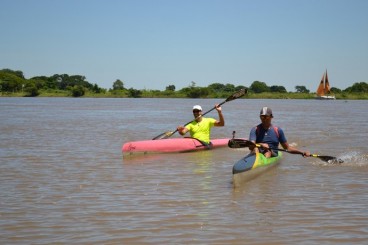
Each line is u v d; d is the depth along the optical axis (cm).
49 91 13525
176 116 3195
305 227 555
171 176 885
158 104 6456
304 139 1591
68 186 789
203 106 5581
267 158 931
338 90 13638
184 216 604
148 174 908
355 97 13112
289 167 984
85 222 580
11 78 13388
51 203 672
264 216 602
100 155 1180
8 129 1986
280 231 541
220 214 613
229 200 688
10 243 506
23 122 2462
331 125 2348
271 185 796
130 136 1689
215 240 512
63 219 592
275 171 934
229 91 13362
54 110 4169
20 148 1305
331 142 1503
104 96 12962
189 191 749
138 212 624
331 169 955
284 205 657
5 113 3528
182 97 12506
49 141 1500
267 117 960
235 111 4234
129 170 955
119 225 567
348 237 518
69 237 525
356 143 1466
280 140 983
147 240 514
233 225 565
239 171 795
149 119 2808
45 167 984
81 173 915
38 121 2555
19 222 580
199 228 554
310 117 3209
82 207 650
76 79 16588
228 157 1163
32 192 741
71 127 2122
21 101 7944
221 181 835
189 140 1273
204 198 700
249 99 12656
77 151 1252
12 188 770
